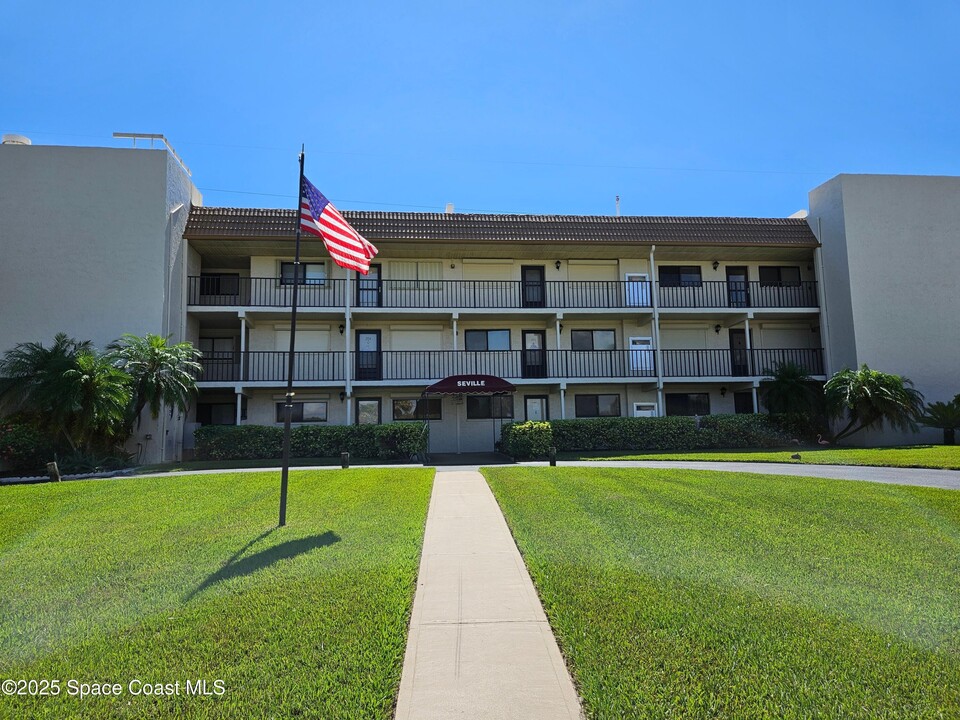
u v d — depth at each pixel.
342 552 7.07
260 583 6.04
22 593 5.94
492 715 3.87
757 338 26.11
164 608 5.49
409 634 5.02
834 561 6.58
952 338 24.25
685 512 8.85
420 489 11.12
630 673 4.29
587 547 7.20
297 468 16.08
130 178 20.70
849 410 22.27
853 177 24.59
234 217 22.58
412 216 24.00
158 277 20.38
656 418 21.92
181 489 11.11
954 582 5.93
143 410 19.30
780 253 25.69
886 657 4.43
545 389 24.38
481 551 7.26
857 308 23.86
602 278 25.61
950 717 3.72
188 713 3.89
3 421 16.94
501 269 25.12
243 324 21.95
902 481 11.78
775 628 4.90
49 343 19.66
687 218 25.58
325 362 23.47
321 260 24.06
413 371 23.72
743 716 3.77
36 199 20.28
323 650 4.68
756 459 16.53
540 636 4.97
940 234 24.80
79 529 8.24
